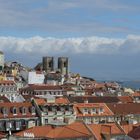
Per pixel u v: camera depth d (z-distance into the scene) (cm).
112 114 19625
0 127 16412
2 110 16750
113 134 12400
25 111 17125
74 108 18738
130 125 13450
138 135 12319
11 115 16788
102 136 12425
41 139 11562
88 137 11925
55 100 18225
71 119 16675
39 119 17150
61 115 17488
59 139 11525
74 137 11694
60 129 12075
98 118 19038
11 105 17112
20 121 16812
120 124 14450
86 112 18800
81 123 12594
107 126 12694
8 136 12231
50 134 11731
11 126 16575
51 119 17125
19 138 11912
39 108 17325
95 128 12675
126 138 12381
